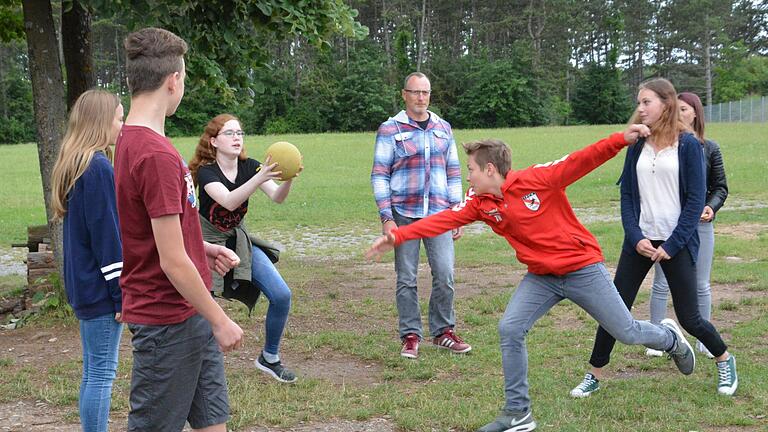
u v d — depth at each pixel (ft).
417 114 20.79
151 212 9.61
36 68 23.85
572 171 14.06
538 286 14.93
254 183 16.05
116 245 12.05
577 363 19.29
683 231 15.97
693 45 307.99
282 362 20.26
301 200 64.44
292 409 16.22
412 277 20.52
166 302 10.11
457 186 21.29
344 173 88.69
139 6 22.26
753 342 20.72
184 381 10.30
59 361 20.40
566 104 268.00
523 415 14.60
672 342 15.92
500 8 290.15
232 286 17.20
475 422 15.14
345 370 19.56
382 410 16.16
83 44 26.50
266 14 24.39
